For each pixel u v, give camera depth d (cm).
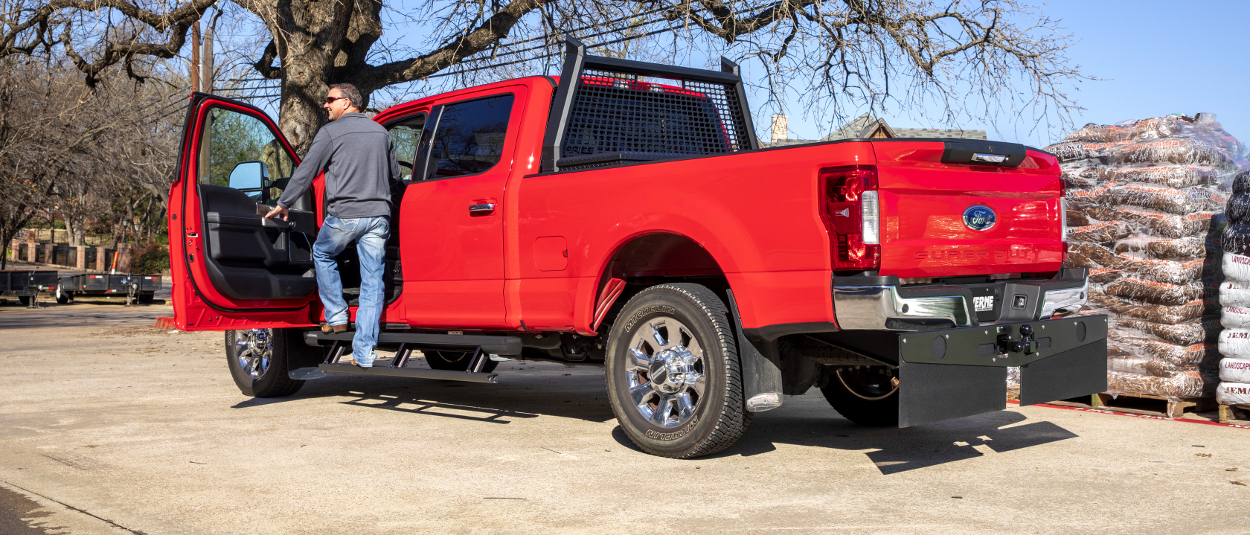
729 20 1445
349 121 608
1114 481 433
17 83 2673
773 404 458
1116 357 628
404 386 824
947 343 412
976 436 556
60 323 1941
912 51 1420
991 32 1430
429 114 635
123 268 4522
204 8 1462
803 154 427
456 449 512
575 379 897
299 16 1453
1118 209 622
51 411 655
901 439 547
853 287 407
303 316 678
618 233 495
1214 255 612
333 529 356
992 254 455
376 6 1520
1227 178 640
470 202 574
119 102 2655
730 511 381
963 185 443
